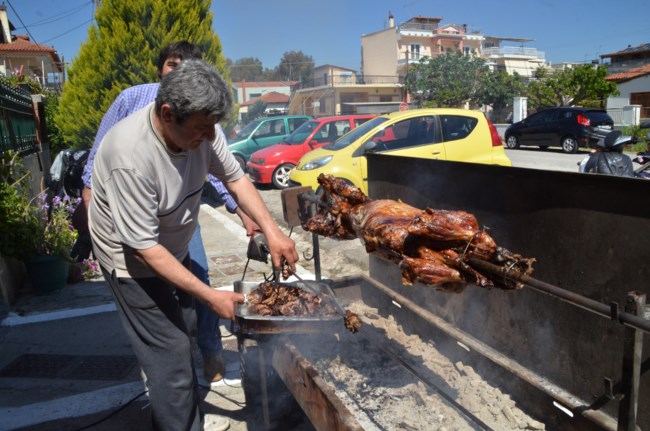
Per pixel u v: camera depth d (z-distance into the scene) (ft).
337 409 6.59
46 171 32.37
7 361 13.78
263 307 9.78
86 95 36.50
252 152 48.06
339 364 11.48
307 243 24.82
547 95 104.78
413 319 12.17
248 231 11.45
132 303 8.43
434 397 9.93
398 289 14.05
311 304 9.97
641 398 7.51
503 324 10.31
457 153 26.78
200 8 37.09
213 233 27.91
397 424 9.38
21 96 29.48
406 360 11.19
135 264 8.27
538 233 9.17
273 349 9.52
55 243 18.52
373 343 10.72
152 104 7.84
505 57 180.96
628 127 73.97
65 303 17.81
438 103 116.78
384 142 28.22
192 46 11.18
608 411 8.09
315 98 149.07
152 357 8.66
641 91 114.11
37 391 12.29
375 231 9.04
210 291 7.88
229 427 10.85
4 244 17.22
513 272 6.77
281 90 224.94
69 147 39.73
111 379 12.77
